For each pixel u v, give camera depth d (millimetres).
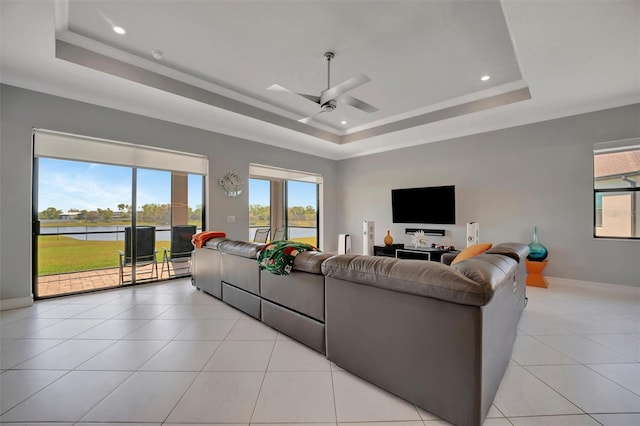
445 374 1322
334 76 3506
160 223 4348
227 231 4887
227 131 4840
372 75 3463
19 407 1467
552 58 2611
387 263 1548
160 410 1447
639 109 3486
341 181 7059
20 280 3080
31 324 2598
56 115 3254
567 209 3996
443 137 5238
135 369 1841
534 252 3988
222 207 4828
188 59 3152
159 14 2434
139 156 4008
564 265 4023
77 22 2549
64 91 3279
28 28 2252
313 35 2705
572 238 3959
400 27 2582
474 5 2305
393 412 1427
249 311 2738
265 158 5512
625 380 1713
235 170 5004
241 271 2842
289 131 4969
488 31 2635
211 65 3275
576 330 2457
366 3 2293
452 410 1307
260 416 1401
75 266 3713
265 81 3656
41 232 3373
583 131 3865
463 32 2648
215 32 2678
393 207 5965
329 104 2916
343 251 6492
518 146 4418
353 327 1725
